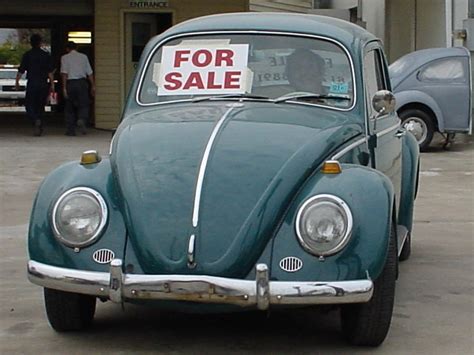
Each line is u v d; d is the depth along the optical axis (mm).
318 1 28688
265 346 5324
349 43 6082
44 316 5961
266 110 5621
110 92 19141
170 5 19016
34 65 17484
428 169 13945
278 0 20312
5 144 16125
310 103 5852
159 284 4617
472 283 6957
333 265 4645
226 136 5215
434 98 16016
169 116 5625
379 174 5059
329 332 5613
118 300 4730
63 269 4820
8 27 25234
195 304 4703
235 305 4641
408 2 22016
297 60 6008
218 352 5207
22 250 8047
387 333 5375
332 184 4852
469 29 18094
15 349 5254
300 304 4621
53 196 5008
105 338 5473
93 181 5039
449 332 5645
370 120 5930
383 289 5082
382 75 7000
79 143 16312
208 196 4844
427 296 6551
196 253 4645
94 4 19078
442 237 8867
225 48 6090
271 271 4641
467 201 11055
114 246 4824
